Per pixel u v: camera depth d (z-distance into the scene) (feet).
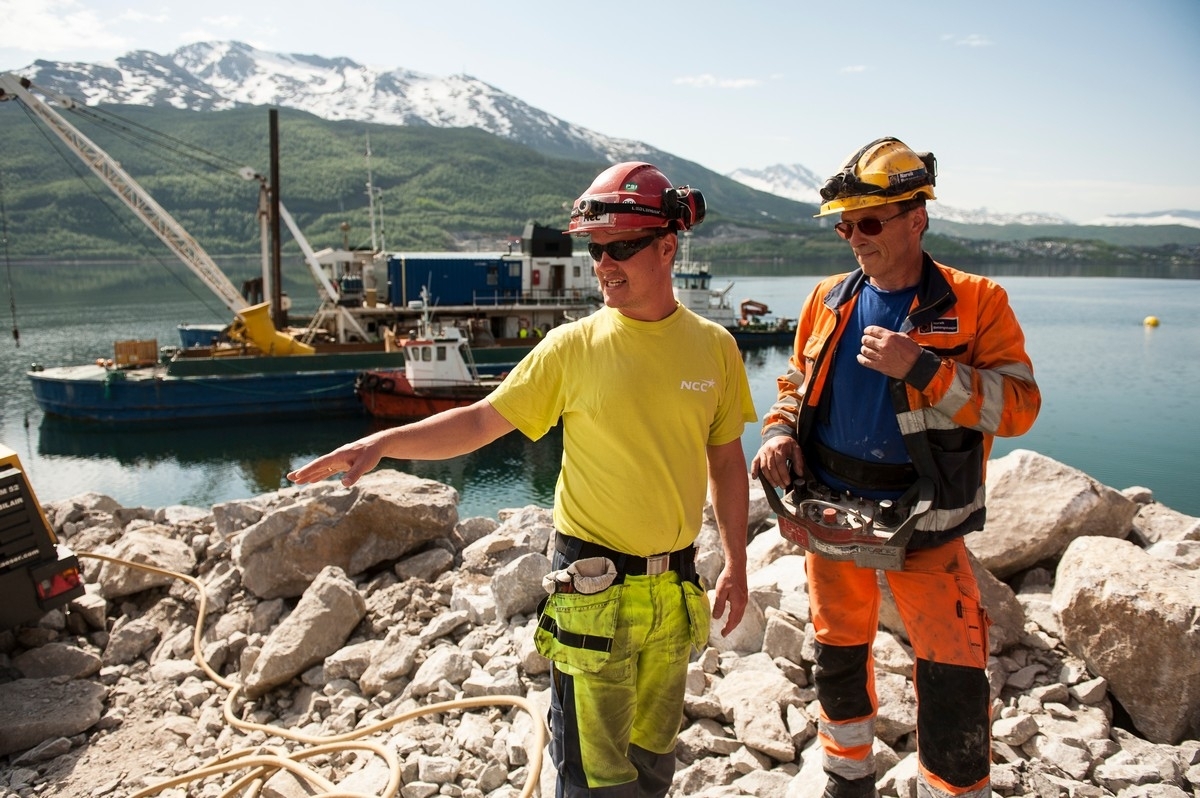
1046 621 14.43
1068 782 11.20
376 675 15.03
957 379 8.57
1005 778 11.20
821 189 9.55
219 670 16.83
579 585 8.35
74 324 211.00
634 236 8.01
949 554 9.30
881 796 11.21
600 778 8.43
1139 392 126.52
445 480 76.89
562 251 125.29
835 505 9.62
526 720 13.06
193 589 18.93
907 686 12.79
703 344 8.69
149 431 97.50
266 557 18.56
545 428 8.91
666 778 9.25
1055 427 101.76
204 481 80.74
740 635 14.83
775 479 10.13
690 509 8.68
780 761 12.16
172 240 118.32
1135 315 292.20
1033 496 16.31
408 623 16.75
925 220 9.28
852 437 9.69
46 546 17.01
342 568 18.86
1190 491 73.72
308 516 18.69
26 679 16.12
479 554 18.92
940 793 9.20
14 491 16.61
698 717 13.33
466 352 103.55
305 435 95.25
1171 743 12.24
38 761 14.19
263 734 14.30
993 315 9.12
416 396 93.04
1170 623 12.17
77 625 18.08
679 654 8.86
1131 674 12.57
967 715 9.05
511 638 15.47
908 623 9.47
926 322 9.20
